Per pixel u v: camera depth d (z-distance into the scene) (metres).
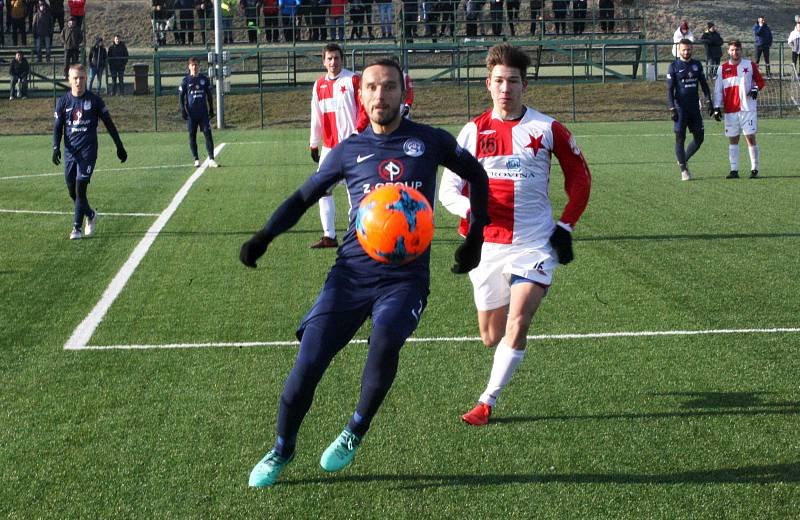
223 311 7.69
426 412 5.35
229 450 4.85
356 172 4.43
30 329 7.16
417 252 4.32
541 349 6.53
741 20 48.78
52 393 5.72
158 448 4.88
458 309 7.61
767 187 14.78
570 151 5.13
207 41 36.34
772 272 8.91
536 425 5.14
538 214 5.20
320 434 5.05
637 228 11.36
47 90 35.19
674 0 50.25
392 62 4.38
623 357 6.33
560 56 40.94
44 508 4.22
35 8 36.59
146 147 24.34
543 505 4.20
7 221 12.38
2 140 27.86
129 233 11.41
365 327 7.02
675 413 5.29
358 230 4.33
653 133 26.41
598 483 4.42
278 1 37.81
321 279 8.87
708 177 16.16
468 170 4.51
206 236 11.17
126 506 4.23
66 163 11.05
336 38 38.16
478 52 38.84
